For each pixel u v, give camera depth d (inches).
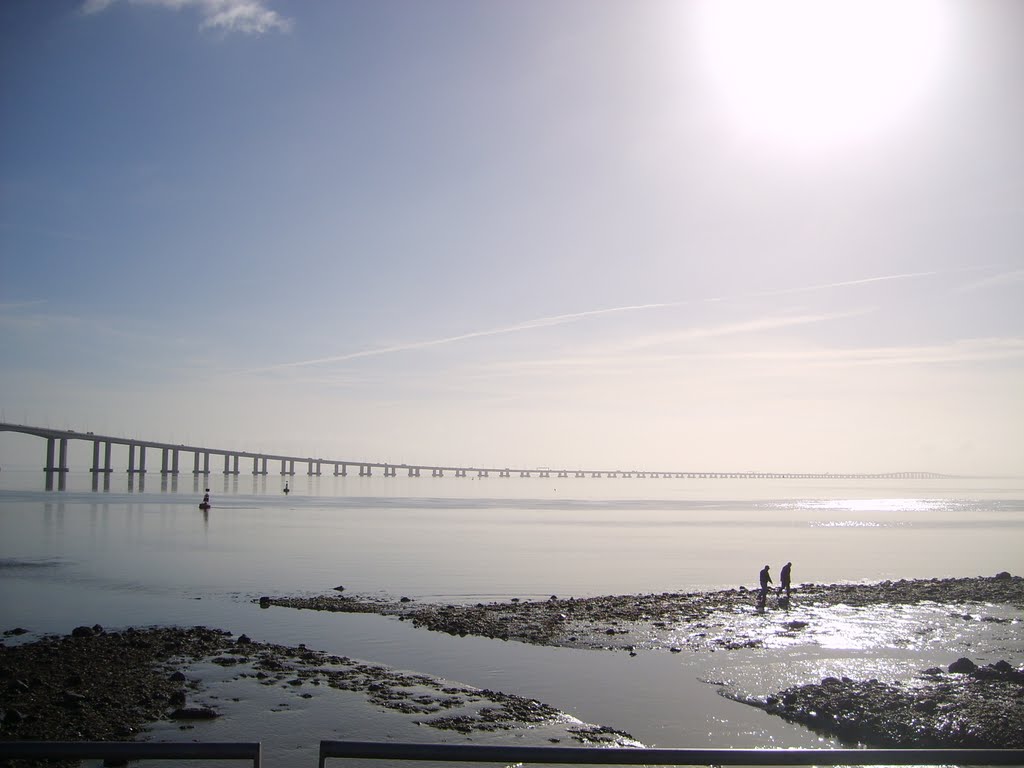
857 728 834.8
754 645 1250.6
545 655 1175.0
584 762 233.9
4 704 837.8
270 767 689.6
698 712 892.6
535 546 3127.5
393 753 231.0
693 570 2368.4
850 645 1253.1
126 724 794.8
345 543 3134.8
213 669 1024.2
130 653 1103.0
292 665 1059.9
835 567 2514.8
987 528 4517.7
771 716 882.1
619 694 964.6
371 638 1284.4
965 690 935.7
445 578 2107.5
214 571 2158.0
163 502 5767.7
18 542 2824.8
